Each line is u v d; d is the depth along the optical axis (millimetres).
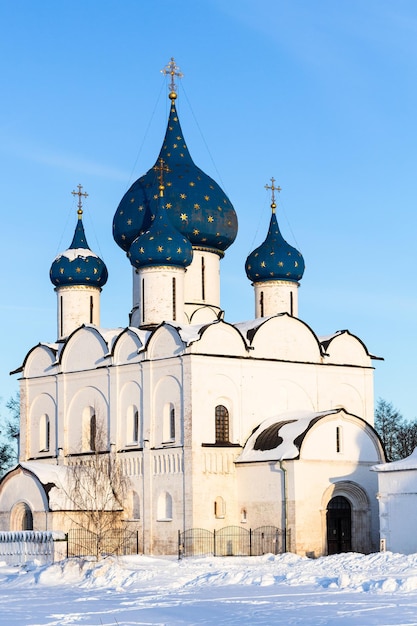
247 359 78750
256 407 78938
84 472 76688
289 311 87812
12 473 78875
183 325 78812
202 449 75812
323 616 40688
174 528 76125
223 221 87312
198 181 87562
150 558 70625
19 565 70125
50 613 44812
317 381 82250
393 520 67938
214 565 63625
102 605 47625
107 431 81625
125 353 81062
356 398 84250
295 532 72625
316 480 74000
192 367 76000
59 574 61406
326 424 75188
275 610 43062
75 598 51344
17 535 73125
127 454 79750
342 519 76188
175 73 92000
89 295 89812
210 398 76812
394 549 67625
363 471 76125
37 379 87875
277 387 80188
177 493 76250
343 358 84125
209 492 75812
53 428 86000
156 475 77750
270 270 87500
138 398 79812
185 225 85750
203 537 74938
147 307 81562
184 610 44406
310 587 51500
